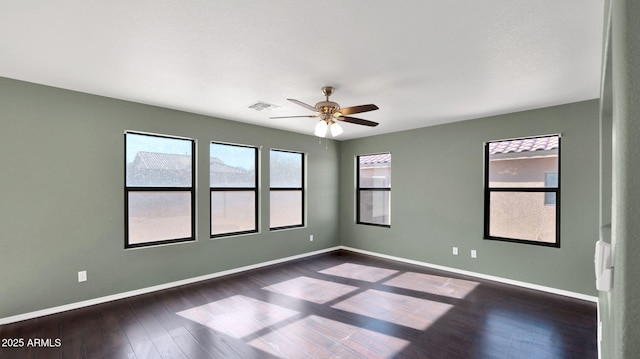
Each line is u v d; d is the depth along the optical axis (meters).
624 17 0.53
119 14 1.87
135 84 3.11
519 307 3.38
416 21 1.94
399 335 2.78
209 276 4.39
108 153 3.54
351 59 2.50
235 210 4.82
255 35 2.13
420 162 5.16
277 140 5.30
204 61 2.55
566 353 2.49
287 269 4.90
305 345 2.61
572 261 3.67
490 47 2.28
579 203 3.62
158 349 2.54
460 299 3.61
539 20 1.91
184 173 4.26
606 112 1.56
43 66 2.67
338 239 6.36
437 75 2.82
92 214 3.43
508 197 4.28
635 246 0.52
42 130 3.13
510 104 3.75
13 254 2.97
